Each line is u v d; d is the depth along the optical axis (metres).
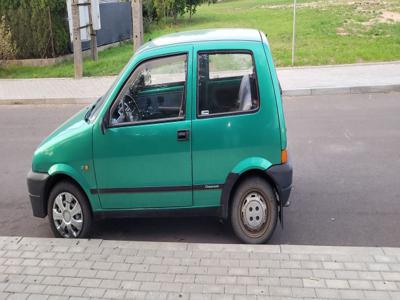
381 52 15.85
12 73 16.80
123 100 4.97
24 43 17.75
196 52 4.82
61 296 4.06
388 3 30.75
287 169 4.87
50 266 4.52
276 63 15.34
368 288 3.98
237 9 36.66
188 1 28.69
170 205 5.03
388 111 10.27
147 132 4.88
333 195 6.33
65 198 5.24
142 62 4.93
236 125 4.79
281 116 4.80
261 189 4.94
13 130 10.59
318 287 4.02
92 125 4.99
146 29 24.81
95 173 5.04
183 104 4.84
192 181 4.93
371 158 7.59
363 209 5.89
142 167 4.95
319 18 25.52
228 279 4.17
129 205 5.09
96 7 17.31
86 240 4.95
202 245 4.75
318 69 14.43
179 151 4.86
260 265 4.37
